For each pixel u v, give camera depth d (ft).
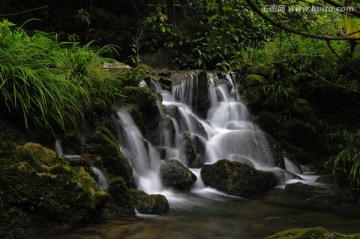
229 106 27.53
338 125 29.35
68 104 16.67
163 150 20.47
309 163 26.30
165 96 25.00
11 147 12.85
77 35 32.94
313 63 28.94
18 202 11.88
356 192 18.30
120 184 14.42
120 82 21.04
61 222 12.41
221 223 14.03
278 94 27.61
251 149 23.16
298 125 27.07
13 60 15.52
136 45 32.63
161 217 14.40
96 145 16.97
